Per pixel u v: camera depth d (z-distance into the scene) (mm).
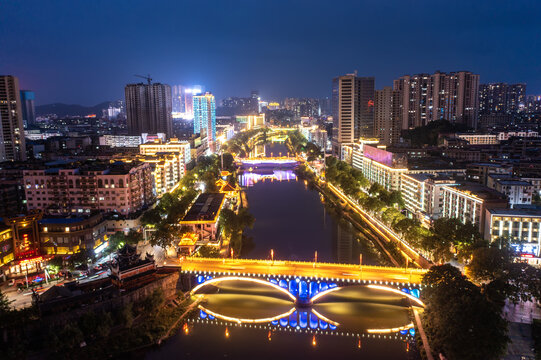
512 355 141875
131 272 186750
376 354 158000
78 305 167625
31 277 197875
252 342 168000
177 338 171500
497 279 169875
